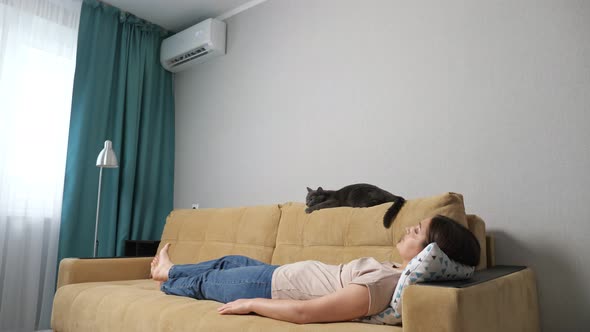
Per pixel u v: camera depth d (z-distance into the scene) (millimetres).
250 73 3518
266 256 2375
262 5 3527
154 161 3840
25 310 2963
